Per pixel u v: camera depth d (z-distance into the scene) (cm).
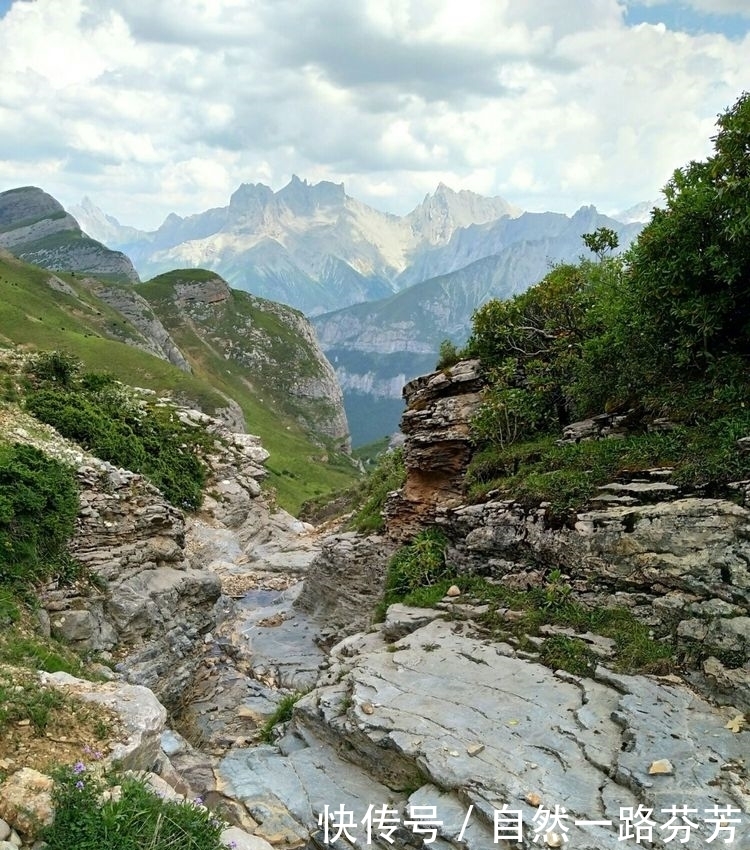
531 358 2211
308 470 11481
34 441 2083
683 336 1461
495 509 1681
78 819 700
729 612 1092
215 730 1730
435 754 995
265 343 19900
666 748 922
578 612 1320
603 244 2250
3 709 890
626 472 1428
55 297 14562
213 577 2245
